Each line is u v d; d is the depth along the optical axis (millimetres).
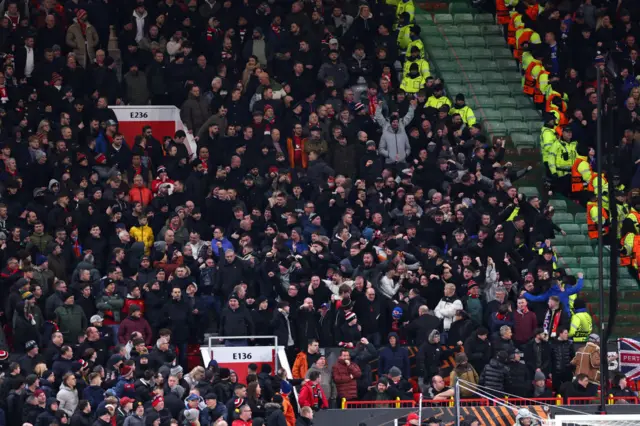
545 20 150250
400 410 101625
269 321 111250
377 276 114875
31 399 95062
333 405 104438
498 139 135500
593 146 139125
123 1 145750
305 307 110812
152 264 115625
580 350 107000
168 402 97562
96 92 135125
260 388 100625
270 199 124625
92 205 120188
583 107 140000
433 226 122250
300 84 140875
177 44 141875
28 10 144875
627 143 136750
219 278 114000
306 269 114750
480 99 148500
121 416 95312
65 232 115500
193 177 126375
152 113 138375
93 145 129500
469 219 123875
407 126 138625
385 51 145375
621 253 127812
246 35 146375
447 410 101688
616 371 108625
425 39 155375
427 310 111000
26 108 133750
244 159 130000
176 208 121188
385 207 126438
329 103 137875
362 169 131000
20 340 106312
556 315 111000
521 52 151625
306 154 133500
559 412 101812
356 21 147875
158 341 102000
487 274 115938
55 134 130250
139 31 143875
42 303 111312
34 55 140125
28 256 110188
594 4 154625
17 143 127562
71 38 142250
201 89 139500
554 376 108875
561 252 130875
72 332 108000
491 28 157375
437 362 107688
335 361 108438
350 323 109562
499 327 110688
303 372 107375
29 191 125062
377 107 138250
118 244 118062
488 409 102000
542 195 138875
